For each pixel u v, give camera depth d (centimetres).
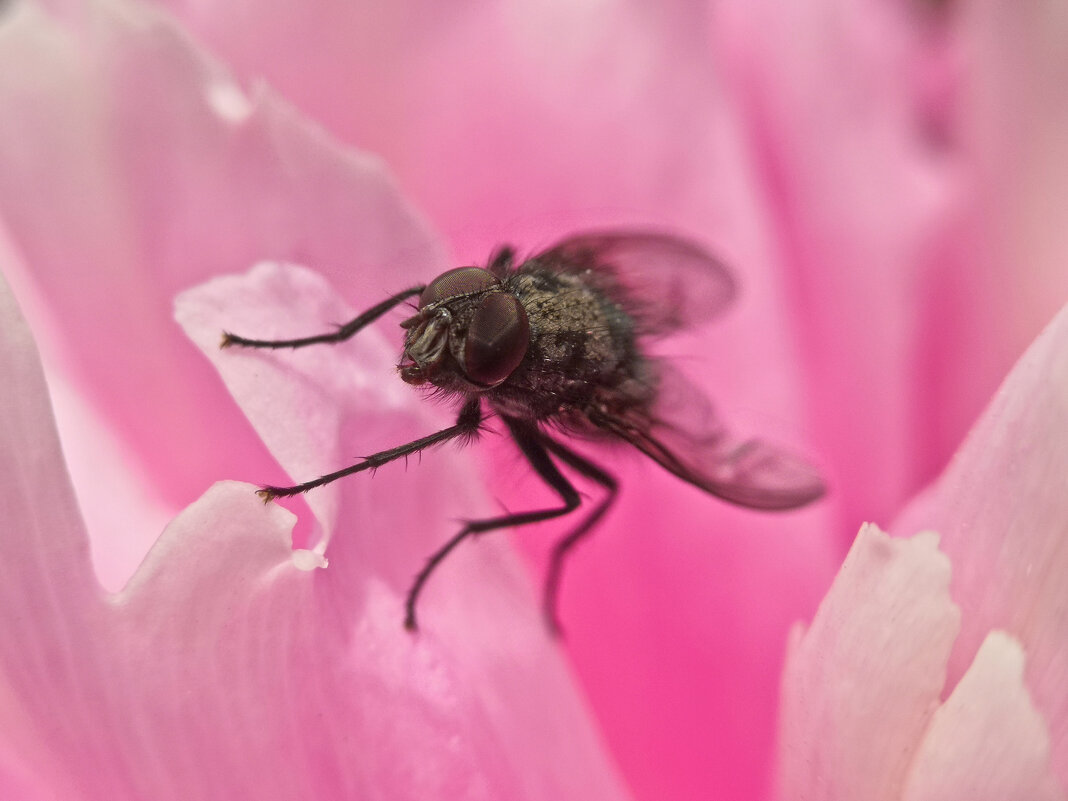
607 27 5
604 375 5
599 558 5
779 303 5
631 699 5
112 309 5
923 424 5
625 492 5
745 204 5
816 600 5
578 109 5
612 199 5
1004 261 5
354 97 5
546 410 5
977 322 5
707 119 5
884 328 5
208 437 5
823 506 5
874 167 5
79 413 5
